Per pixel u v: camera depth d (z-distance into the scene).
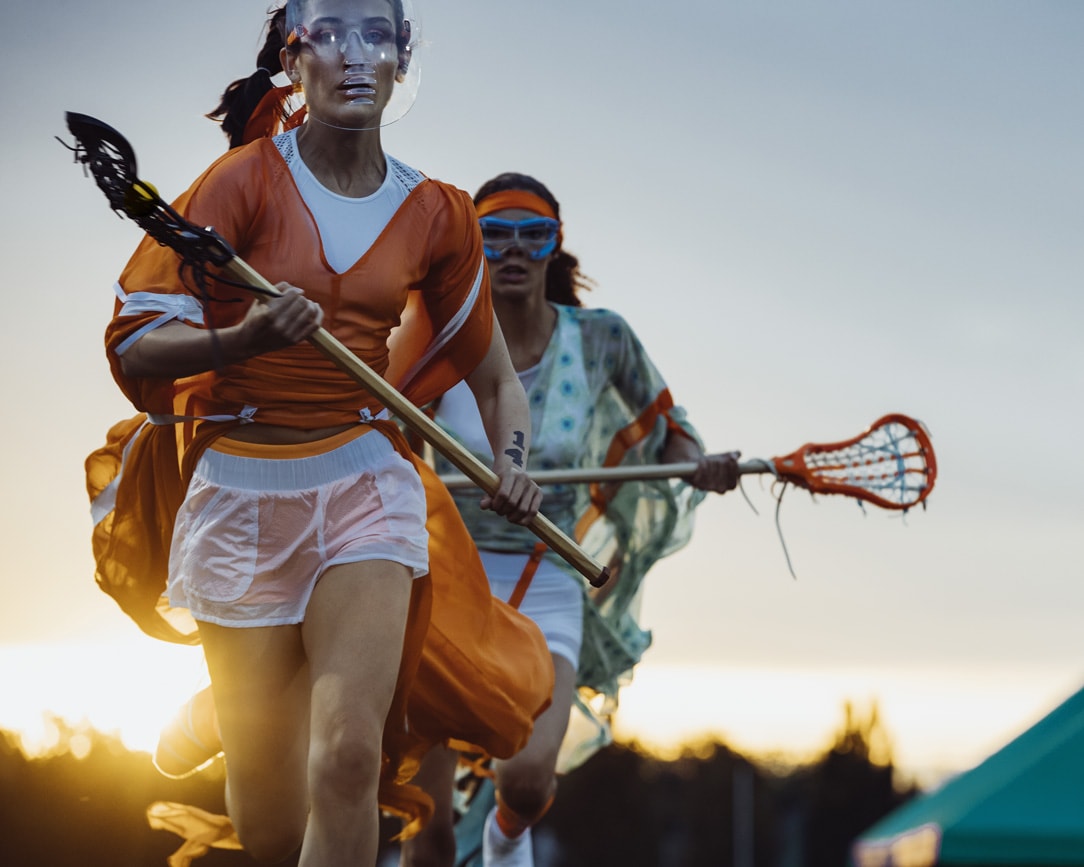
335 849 4.60
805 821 63.06
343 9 4.96
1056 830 3.37
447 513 5.79
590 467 7.86
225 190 4.92
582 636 7.89
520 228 7.52
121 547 5.49
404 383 5.43
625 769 67.75
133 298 4.81
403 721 5.36
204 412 5.11
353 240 5.02
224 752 5.18
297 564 4.97
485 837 7.43
